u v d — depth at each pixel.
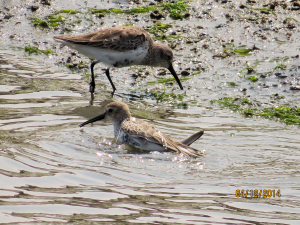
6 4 19.69
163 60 15.13
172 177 9.58
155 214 8.16
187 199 8.68
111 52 14.50
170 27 18.64
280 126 12.54
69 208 8.27
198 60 16.59
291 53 16.81
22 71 15.42
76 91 14.43
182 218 8.04
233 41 17.73
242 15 19.50
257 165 10.14
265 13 19.64
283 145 11.20
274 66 16.08
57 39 14.66
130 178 9.45
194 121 12.70
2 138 10.78
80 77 15.64
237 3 20.45
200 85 15.20
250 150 10.87
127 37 14.46
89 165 9.89
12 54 16.62
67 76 15.54
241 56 16.80
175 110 13.54
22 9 19.48
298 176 9.63
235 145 11.13
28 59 16.41
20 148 10.35
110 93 14.57
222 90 14.84
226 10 19.92
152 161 10.26
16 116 12.10
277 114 13.16
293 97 14.30
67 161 10.00
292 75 15.48
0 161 9.73
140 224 7.82
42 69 15.80
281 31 18.31
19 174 9.33
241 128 12.27
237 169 9.95
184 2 20.42
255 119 13.02
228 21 19.08
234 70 15.98
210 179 9.51
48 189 8.87
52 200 8.50
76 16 19.22
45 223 7.79
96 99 13.92
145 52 14.87
